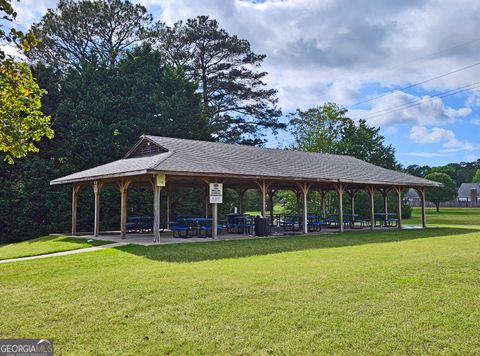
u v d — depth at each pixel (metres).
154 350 4.16
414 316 5.13
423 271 7.85
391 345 4.26
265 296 5.98
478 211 48.09
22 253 11.63
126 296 6.04
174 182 18.98
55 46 28.66
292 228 20.30
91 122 22.88
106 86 24.44
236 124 34.66
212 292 6.21
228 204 29.19
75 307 5.55
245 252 11.11
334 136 38.09
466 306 5.54
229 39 32.41
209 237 15.68
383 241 14.30
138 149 18.08
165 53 32.28
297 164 18.91
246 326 4.77
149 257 10.13
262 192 16.75
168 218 20.72
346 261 9.27
